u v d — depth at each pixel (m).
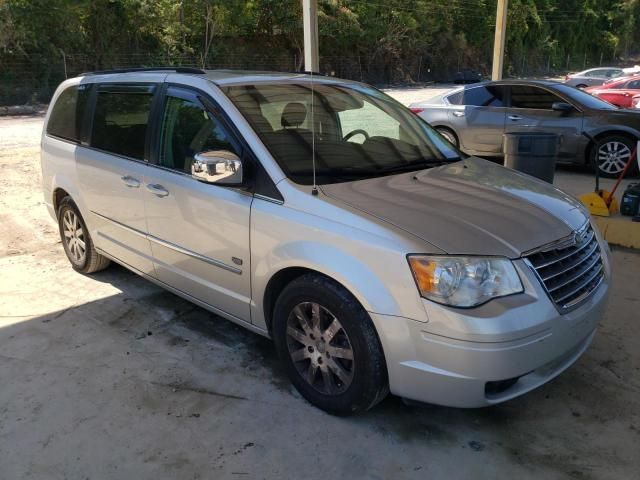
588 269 3.04
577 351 3.07
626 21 70.56
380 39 45.84
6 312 4.39
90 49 31.50
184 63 34.81
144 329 4.11
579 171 9.73
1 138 14.65
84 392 3.34
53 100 5.29
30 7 27.62
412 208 2.93
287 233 3.02
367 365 2.78
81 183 4.64
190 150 3.63
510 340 2.54
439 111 10.46
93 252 4.92
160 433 2.97
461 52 52.78
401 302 2.63
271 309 3.32
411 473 2.68
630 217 5.87
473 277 2.58
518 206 3.10
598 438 2.91
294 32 39.59
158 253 3.97
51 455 2.82
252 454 2.81
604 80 26.83
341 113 3.89
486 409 3.15
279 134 3.40
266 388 3.37
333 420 3.06
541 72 61.41
